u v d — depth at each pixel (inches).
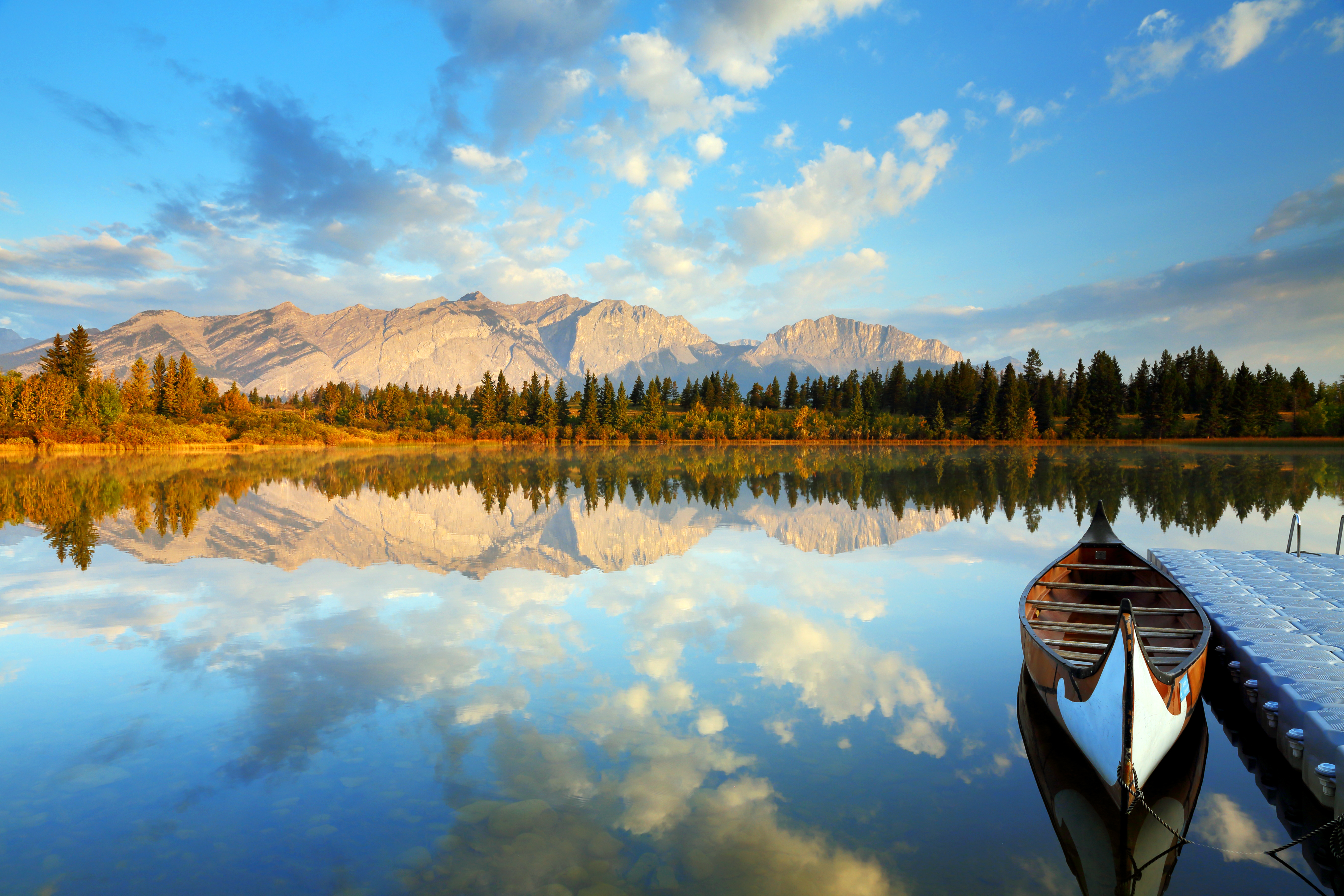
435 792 247.9
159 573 627.5
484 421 4803.2
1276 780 274.4
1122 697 231.9
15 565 667.4
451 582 593.0
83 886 197.3
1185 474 1817.2
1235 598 430.9
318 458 2834.6
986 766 269.4
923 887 198.2
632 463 2536.9
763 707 324.2
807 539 816.3
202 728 300.8
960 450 3469.5
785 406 5964.6
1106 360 4591.5
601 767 267.3
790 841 219.5
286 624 462.0
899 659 392.5
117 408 3412.9
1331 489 1403.8
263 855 211.5
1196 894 202.7
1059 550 740.0
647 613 490.3
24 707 323.9
